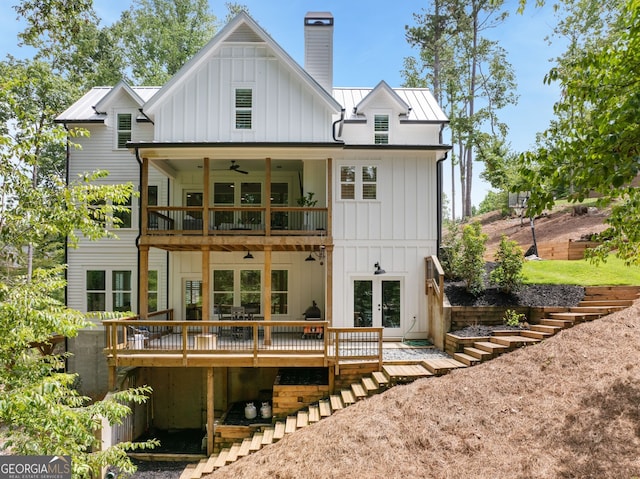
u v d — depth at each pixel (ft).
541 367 25.90
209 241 38.22
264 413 34.68
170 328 44.80
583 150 13.97
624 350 25.23
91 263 46.55
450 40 94.79
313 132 40.32
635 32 13.25
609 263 44.50
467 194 98.12
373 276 43.47
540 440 19.77
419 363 32.30
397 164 43.98
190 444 36.37
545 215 79.05
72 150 46.88
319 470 21.11
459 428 22.00
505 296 38.04
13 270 56.59
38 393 17.03
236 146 38.27
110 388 32.91
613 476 16.51
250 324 33.14
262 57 40.57
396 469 19.95
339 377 31.83
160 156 39.29
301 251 45.24
